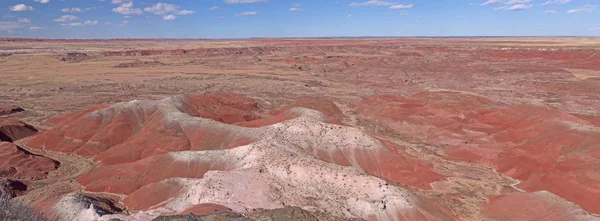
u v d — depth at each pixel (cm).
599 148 5822
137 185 5100
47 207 4159
